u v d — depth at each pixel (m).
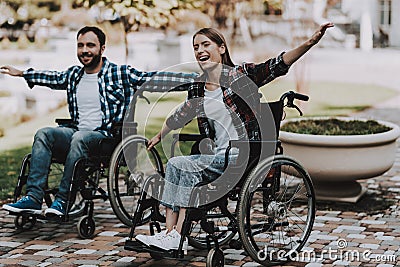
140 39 16.33
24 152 9.30
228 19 15.48
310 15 15.01
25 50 16.17
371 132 6.43
